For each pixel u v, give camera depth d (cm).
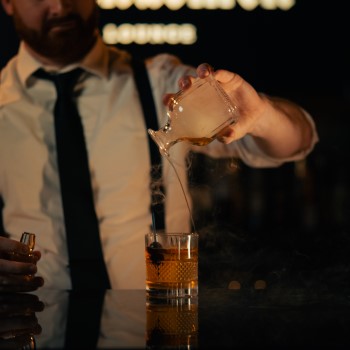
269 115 196
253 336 115
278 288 184
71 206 240
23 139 252
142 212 252
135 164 252
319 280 232
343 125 491
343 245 270
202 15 397
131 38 396
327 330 121
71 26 243
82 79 256
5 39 352
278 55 417
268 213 482
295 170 488
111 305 152
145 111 256
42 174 250
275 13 400
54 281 244
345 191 488
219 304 152
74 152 243
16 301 161
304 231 467
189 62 412
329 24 405
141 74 262
